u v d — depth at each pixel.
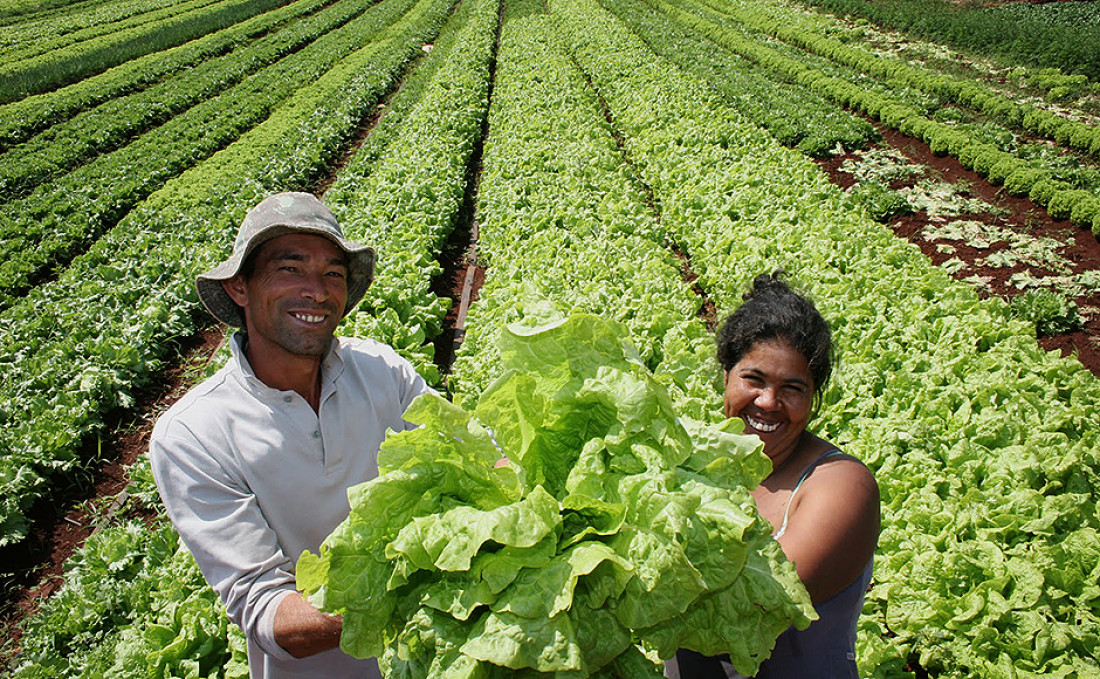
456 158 16.08
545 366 2.71
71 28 46.84
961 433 6.33
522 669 2.36
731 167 14.38
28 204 17.23
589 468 2.56
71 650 5.78
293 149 19.41
